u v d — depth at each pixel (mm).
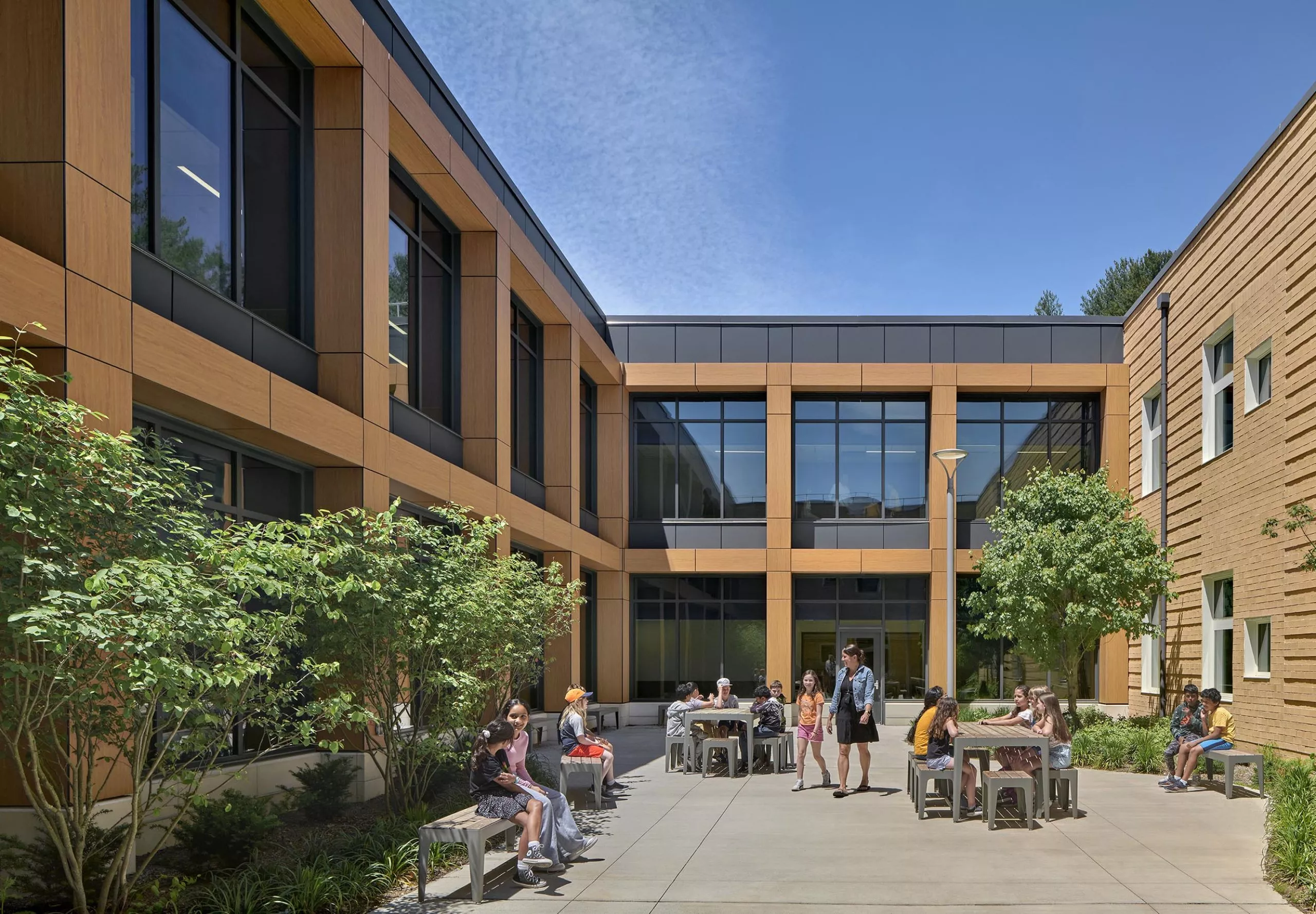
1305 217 15164
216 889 7523
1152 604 20391
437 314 17703
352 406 12633
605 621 27594
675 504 28984
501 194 18938
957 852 9562
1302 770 10961
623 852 9711
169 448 7711
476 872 7863
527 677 13727
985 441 28234
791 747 17594
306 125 12945
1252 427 17156
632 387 28328
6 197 7754
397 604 9820
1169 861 9109
